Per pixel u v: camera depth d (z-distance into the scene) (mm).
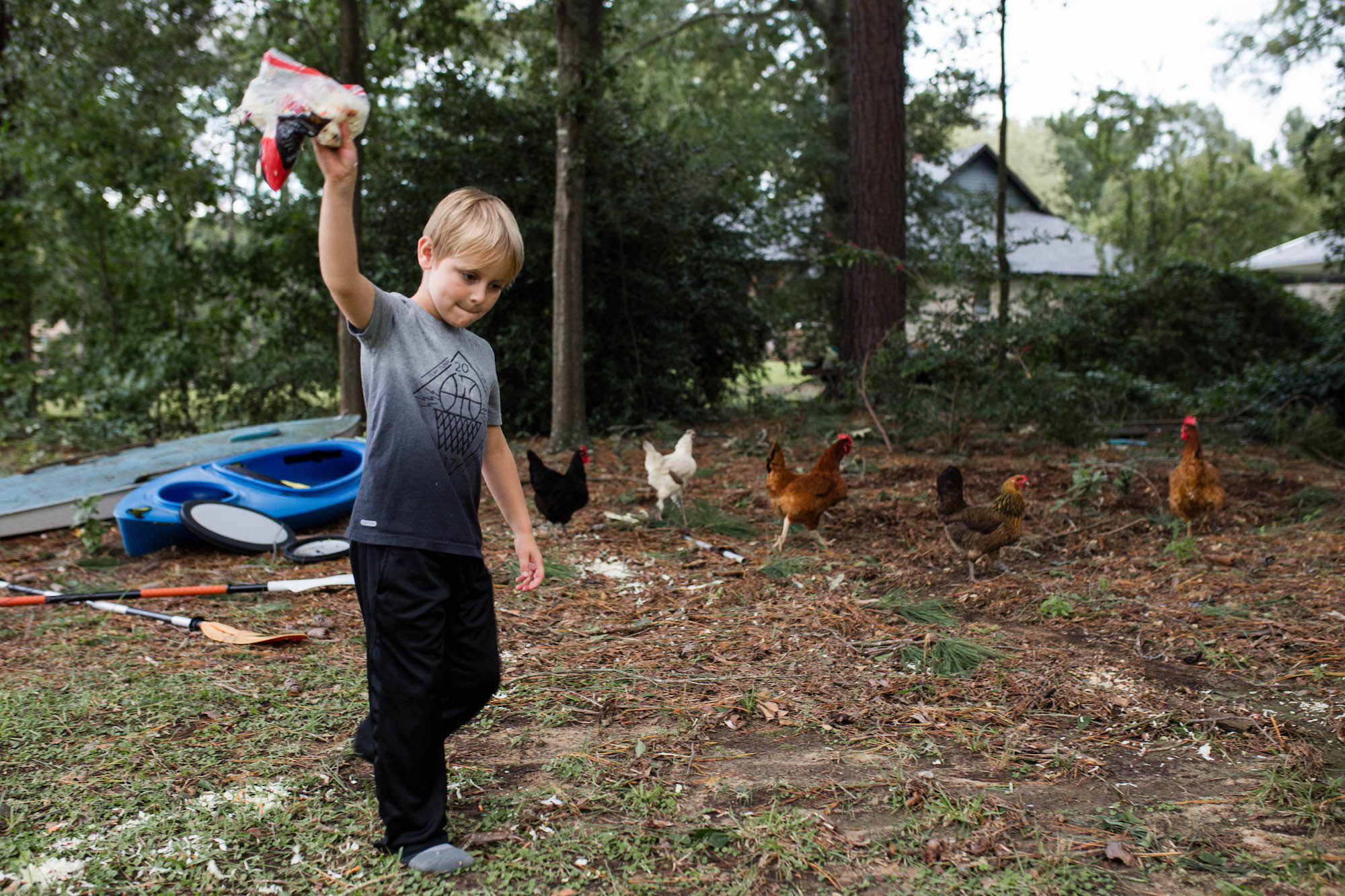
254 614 4484
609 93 12336
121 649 3969
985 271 10523
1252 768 2861
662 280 12688
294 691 3453
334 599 4773
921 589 4988
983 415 10430
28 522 6234
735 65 20234
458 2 12078
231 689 3461
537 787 2713
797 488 5672
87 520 5777
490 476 2512
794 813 2533
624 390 12375
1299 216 33562
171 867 2250
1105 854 2348
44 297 13516
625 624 4344
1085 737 3107
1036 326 10219
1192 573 5070
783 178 16969
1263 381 12727
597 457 9930
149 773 2779
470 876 2221
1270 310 16484
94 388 12766
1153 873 2270
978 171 29359
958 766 2893
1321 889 2166
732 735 3131
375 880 2184
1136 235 28062
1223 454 9461
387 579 2154
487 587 2369
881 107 13125
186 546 5945
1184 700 3383
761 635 4152
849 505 7113
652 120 16516
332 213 1942
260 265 13211
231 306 13781
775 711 3283
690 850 2342
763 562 5508
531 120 12164
